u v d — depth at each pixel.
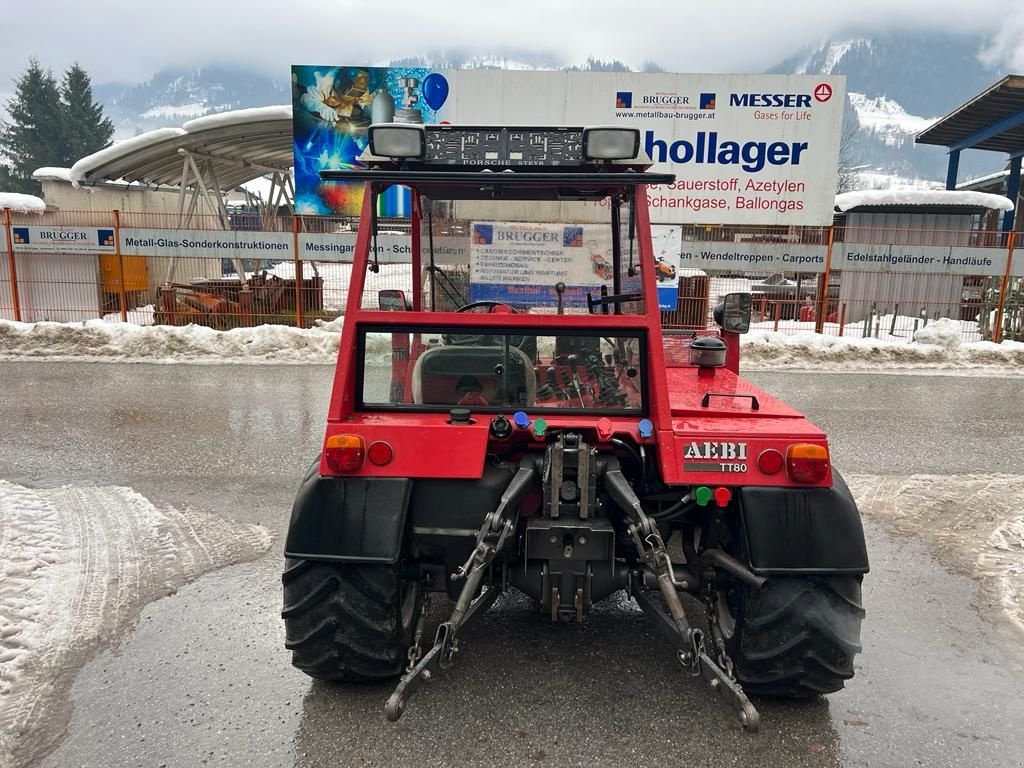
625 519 2.73
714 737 2.78
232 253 13.66
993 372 11.55
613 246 3.46
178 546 4.54
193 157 16.20
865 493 5.68
